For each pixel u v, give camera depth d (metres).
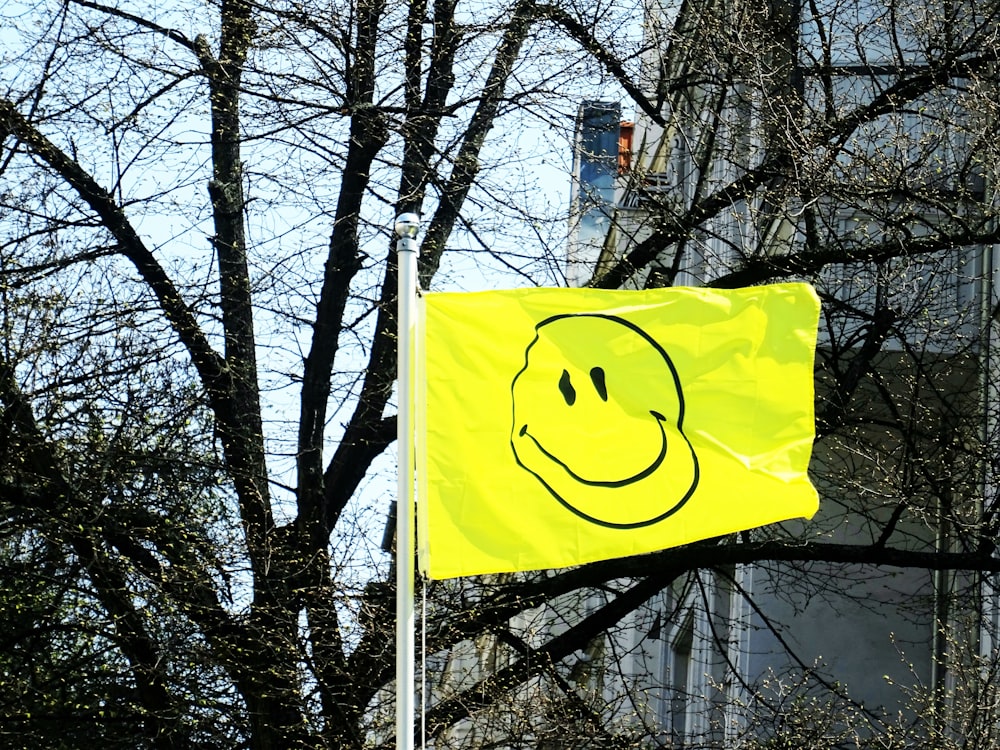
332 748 11.63
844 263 11.86
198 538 11.87
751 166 13.73
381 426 12.98
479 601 12.60
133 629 11.80
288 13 12.28
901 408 13.59
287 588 11.90
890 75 13.23
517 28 12.85
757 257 11.93
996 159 11.20
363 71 12.55
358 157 12.59
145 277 12.66
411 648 7.16
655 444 7.90
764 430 7.96
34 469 11.92
